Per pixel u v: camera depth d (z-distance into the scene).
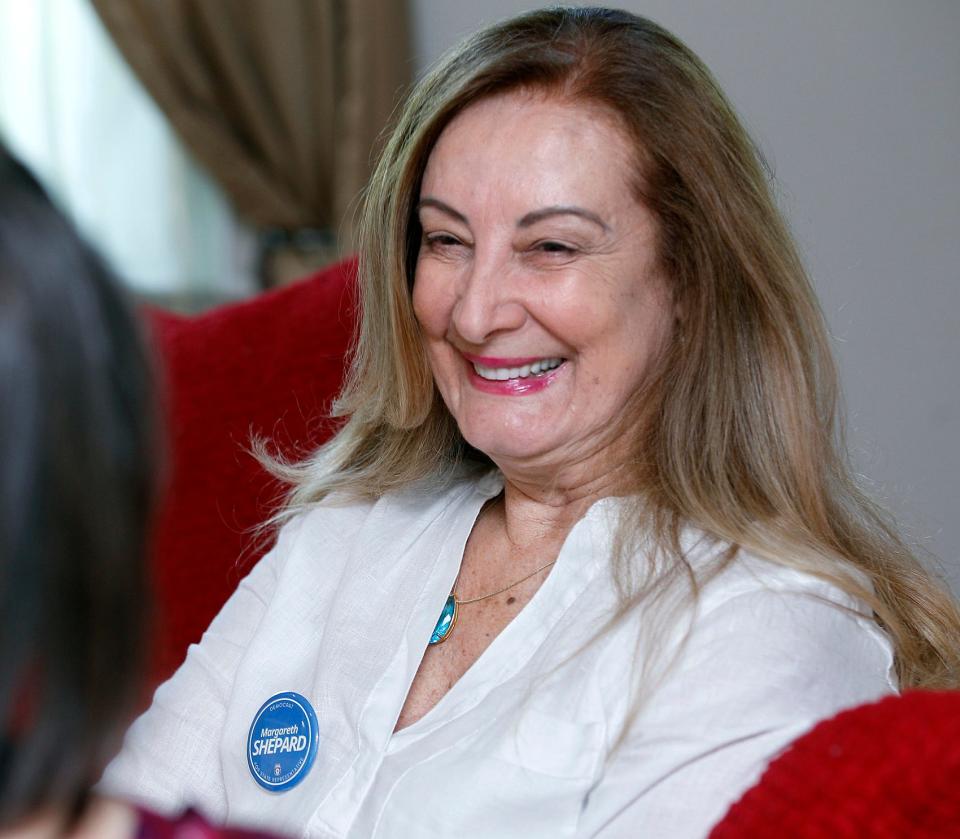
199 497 1.69
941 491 2.86
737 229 1.16
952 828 0.82
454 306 1.21
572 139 1.14
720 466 1.18
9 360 0.38
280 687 1.31
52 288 0.39
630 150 1.15
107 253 0.42
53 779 0.41
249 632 1.39
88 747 0.42
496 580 1.26
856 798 0.84
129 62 3.49
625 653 1.10
